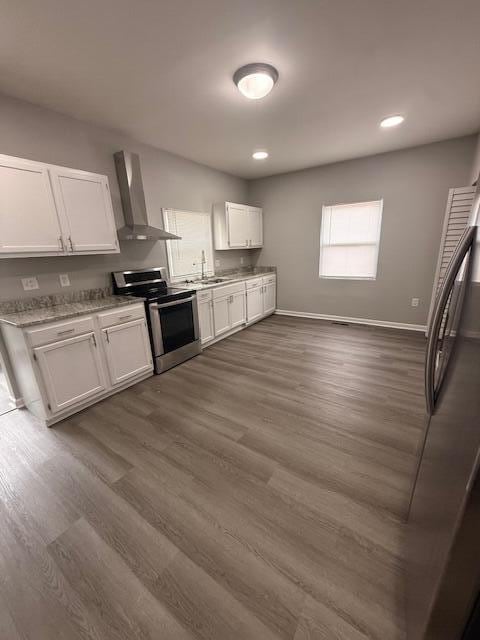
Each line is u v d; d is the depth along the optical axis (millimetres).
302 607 1034
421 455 1157
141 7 1397
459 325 810
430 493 824
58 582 1144
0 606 1075
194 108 2428
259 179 4965
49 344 2088
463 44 1713
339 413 2199
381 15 1493
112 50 1703
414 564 912
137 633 981
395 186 3861
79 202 2381
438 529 671
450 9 1457
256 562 1189
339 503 1447
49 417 2129
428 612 628
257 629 980
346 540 1266
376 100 2371
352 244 4383
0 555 1253
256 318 4762
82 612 1046
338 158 3969
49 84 2027
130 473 1687
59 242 2277
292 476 1625
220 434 2004
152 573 1161
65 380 2197
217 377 2871
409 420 2092
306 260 4855
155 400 2471
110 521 1393
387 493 1495
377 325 4441
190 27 1540
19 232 2057
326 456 1767
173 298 3021
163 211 3529
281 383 2703
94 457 1823
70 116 2520
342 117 2672
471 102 2434
